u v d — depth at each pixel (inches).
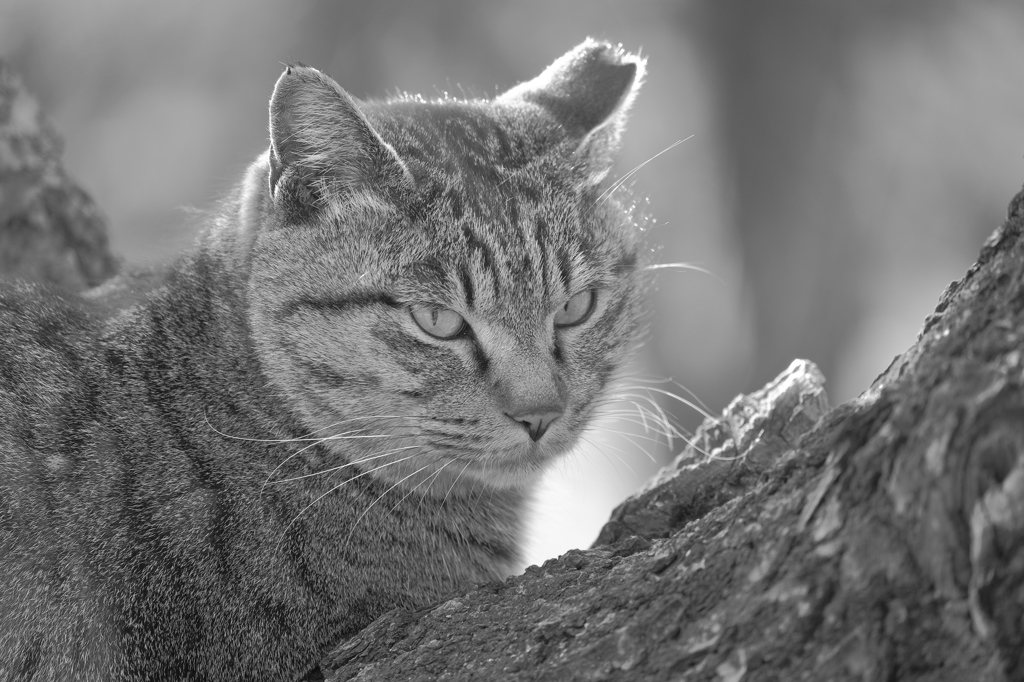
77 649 246.5
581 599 191.2
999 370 146.8
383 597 278.5
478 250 274.4
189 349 280.4
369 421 277.4
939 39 866.8
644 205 336.8
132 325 284.8
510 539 312.3
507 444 279.0
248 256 282.7
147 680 249.0
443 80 900.0
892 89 877.2
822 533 158.2
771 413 269.0
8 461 257.6
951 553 144.6
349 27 904.9
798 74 847.7
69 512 255.9
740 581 165.5
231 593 256.8
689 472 262.1
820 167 861.2
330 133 273.0
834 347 871.1
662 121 880.9
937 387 152.3
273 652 258.5
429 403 276.1
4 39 983.6
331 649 263.7
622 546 221.8
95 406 269.6
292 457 273.9
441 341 274.8
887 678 146.4
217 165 975.0
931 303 953.5
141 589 251.0
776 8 839.7
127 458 264.1
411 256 271.0
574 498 530.3
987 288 160.6
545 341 285.6
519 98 331.3
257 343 276.5
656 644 170.1
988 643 140.4
